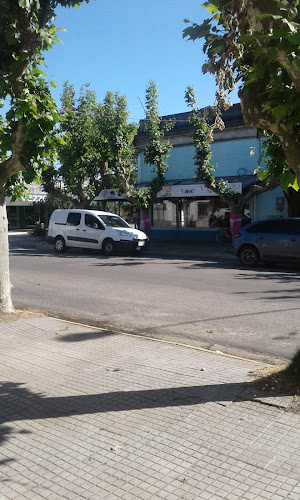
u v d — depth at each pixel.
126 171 22.52
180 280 12.48
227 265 15.93
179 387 4.83
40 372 5.49
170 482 3.19
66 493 3.13
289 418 3.99
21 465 3.49
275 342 6.74
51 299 10.22
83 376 5.31
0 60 7.11
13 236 33.44
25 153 7.17
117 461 3.49
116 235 19.33
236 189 19.52
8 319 8.02
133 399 4.59
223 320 8.06
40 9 7.04
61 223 21.17
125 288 11.36
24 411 4.43
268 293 10.38
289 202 19.77
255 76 4.12
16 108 6.94
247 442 3.64
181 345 6.51
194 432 3.85
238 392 4.57
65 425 4.12
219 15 4.63
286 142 4.29
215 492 3.05
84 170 24.36
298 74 3.75
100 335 7.09
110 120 21.53
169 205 25.61
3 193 8.15
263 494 3.00
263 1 3.72
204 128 19.02
